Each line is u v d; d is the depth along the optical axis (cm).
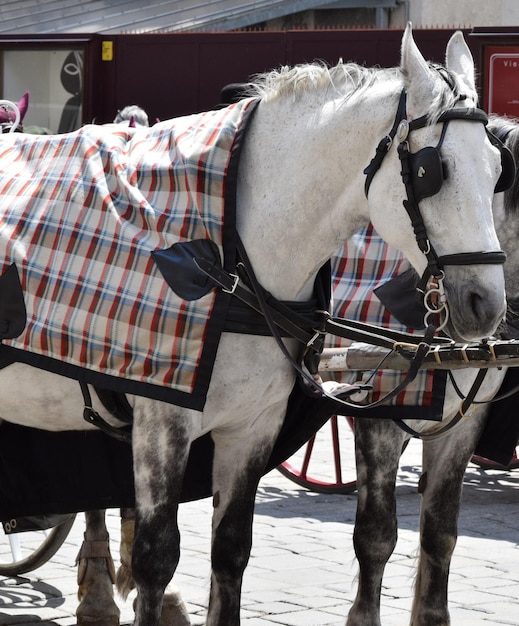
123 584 550
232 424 439
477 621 561
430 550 524
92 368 424
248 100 440
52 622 555
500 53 1136
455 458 524
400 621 561
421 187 391
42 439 491
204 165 424
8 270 441
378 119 409
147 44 1302
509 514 799
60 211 441
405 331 502
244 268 424
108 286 425
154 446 418
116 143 450
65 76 1323
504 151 408
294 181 426
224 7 1473
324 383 482
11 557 658
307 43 1236
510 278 512
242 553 452
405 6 1585
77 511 495
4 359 445
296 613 566
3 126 604
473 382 512
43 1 1453
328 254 433
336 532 736
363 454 508
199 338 414
